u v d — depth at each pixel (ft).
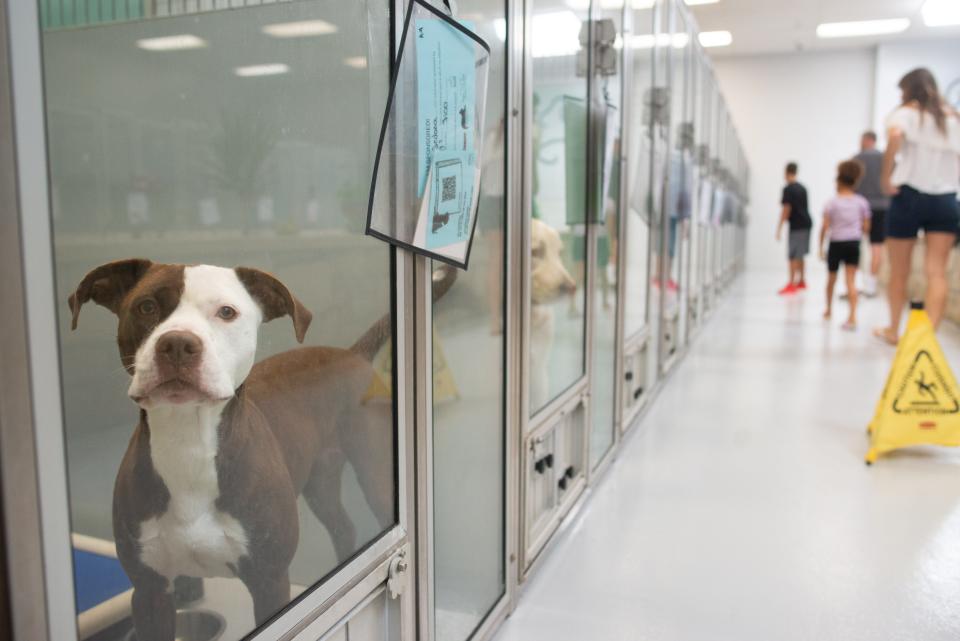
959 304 21.07
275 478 3.36
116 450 2.64
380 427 4.21
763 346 18.98
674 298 15.61
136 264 2.67
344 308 3.82
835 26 35.86
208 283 2.96
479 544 5.78
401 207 4.09
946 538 7.73
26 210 2.19
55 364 2.31
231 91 3.05
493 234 5.70
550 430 7.50
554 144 7.11
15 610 2.24
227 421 3.05
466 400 5.42
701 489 9.18
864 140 28.71
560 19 7.08
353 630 4.11
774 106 43.16
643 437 11.39
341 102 3.69
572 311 8.01
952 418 9.99
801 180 43.42
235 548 3.18
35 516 2.27
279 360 3.37
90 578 2.56
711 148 20.94
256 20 3.15
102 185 2.54
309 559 3.66
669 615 6.28
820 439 11.20
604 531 7.97
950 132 15.07
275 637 3.37
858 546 7.57
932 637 5.94
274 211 3.31
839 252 22.44
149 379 2.73
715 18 34.04
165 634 2.90
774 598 6.56
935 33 37.37
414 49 4.11
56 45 2.36
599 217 8.43
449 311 5.08
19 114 2.16
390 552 4.31
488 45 4.99
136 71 2.64
